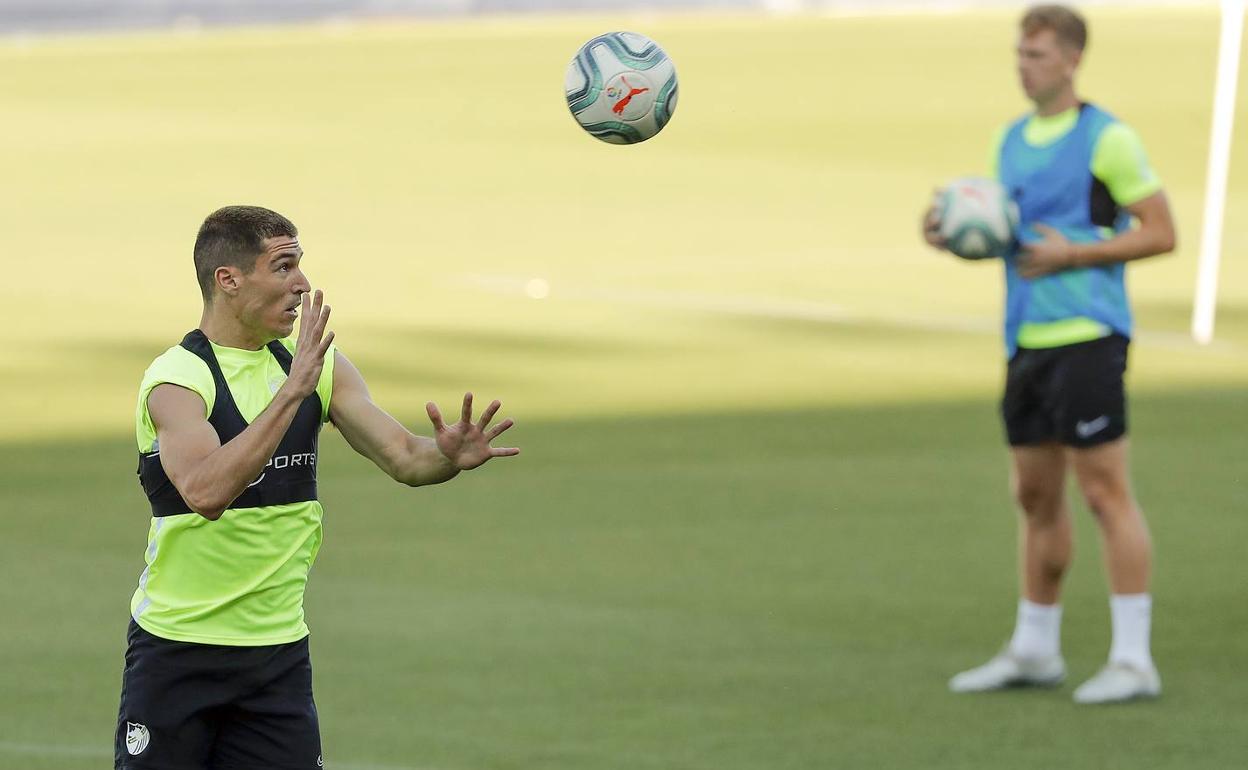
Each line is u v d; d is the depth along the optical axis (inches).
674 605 1248.8
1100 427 1034.7
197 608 668.7
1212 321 2546.8
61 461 1723.7
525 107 5664.4
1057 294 1036.5
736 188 4114.2
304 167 4446.4
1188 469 1668.3
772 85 5954.7
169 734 671.8
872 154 4675.2
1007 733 983.6
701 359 2266.2
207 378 669.9
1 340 2391.7
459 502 1561.3
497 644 1158.3
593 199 3956.7
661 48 837.8
